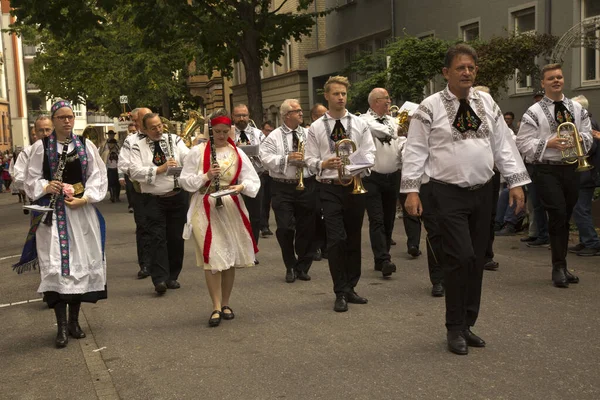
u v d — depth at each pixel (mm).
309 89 30078
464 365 4895
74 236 6133
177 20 20328
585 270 7957
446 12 19734
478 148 5141
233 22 20469
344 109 6906
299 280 8227
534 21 16656
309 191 8133
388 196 8609
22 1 16547
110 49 30750
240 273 8805
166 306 7301
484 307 6441
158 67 30109
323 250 9547
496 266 8180
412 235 8906
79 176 6223
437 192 5211
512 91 17047
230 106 41531
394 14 22469
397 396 4398
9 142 62438
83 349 5902
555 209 7109
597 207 10031
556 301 6559
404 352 5262
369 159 6723
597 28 13570
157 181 7848
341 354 5312
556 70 7207
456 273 5148
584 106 9000
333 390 4574
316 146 6895
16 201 29172
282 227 8094
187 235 6523
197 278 8750
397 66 17141
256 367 5141
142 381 5012
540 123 7219
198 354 5559
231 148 6664
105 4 17188
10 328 6855
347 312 6570
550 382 4488
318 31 29750
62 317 6109
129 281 8797
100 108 39750
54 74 32250
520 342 5348
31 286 9117
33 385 5098
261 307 6977
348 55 26391
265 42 22438
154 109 38688
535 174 7277
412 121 5297
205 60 22000
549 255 9008
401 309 6578
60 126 6211
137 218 9016
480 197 5207
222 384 4832
